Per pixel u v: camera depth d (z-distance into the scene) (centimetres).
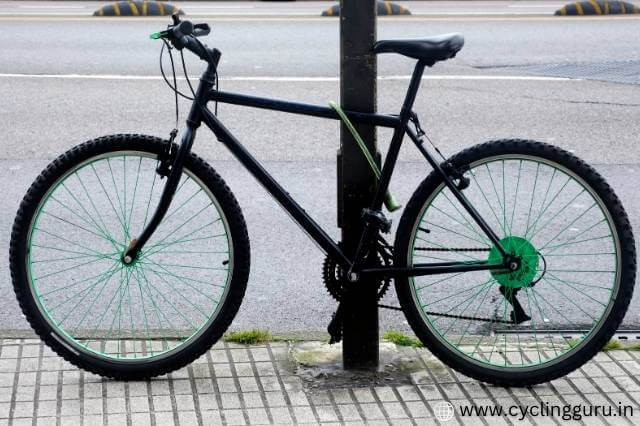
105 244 690
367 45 470
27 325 578
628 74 1271
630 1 2205
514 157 473
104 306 595
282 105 472
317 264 675
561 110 1075
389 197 478
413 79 466
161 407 458
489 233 482
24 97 1134
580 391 478
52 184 482
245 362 505
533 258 484
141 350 512
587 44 1506
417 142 473
